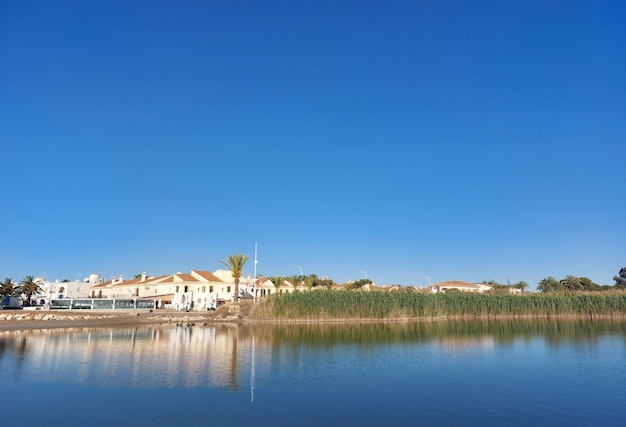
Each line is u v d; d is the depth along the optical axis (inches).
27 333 2176.4
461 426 714.8
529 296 3592.5
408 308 3129.9
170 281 4566.9
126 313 3398.1
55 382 1002.7
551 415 775.1
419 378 1066.1
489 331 2292.1
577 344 1728.6
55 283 5142.7
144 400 850.1
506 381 1038.4
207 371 1134.4
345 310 2947.8
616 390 956.0
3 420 729.0
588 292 3814.0
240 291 4571.9
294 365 1232.2
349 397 884.0
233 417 747.4
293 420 734.5
